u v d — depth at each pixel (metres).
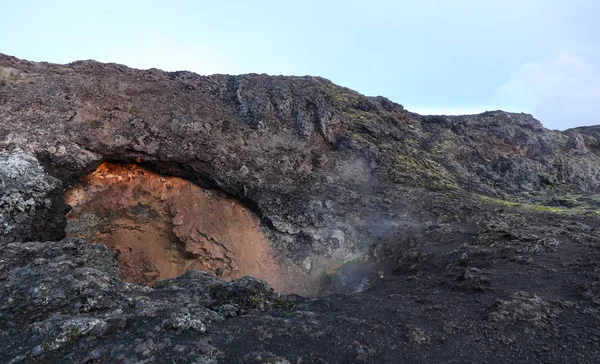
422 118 27.62
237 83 22.97
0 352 6.16
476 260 11.34
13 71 18.05
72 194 15.57
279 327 7.18
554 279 9.25
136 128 17.31
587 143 29.22
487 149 25.80
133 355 6.05
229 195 17.50
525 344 6.62
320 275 15.24
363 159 20.61
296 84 23.91
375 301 8.85
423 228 15.59
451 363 6.12
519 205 18.28
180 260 15.88
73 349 6.14
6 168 13.65
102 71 20.53
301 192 17.86
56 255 9.68
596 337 6.66
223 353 6.23
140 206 16.50
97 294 7.62
